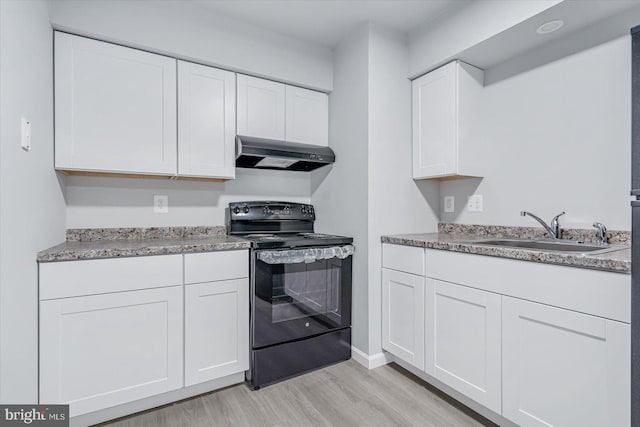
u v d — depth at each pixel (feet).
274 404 5.82
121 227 6.93
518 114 6.64
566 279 4.17
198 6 6.65
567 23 5.51
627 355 3.65
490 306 5.05
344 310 7.44
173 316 5.64
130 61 6.14
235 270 6.22
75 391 4.92
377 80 7.23
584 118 5.68
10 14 3.71
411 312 6.49
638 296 3.44
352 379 6.67
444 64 7.00
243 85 7.30
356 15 6.93
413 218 7.78
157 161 6.37
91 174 6.37
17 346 3.93
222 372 6.10
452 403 5.84
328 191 8.44
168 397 5.82
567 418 4.16
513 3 5.57
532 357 4.53
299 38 7.82
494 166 7.06
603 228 5.31
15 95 3.86
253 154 6.93
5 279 3.58
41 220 4.87
